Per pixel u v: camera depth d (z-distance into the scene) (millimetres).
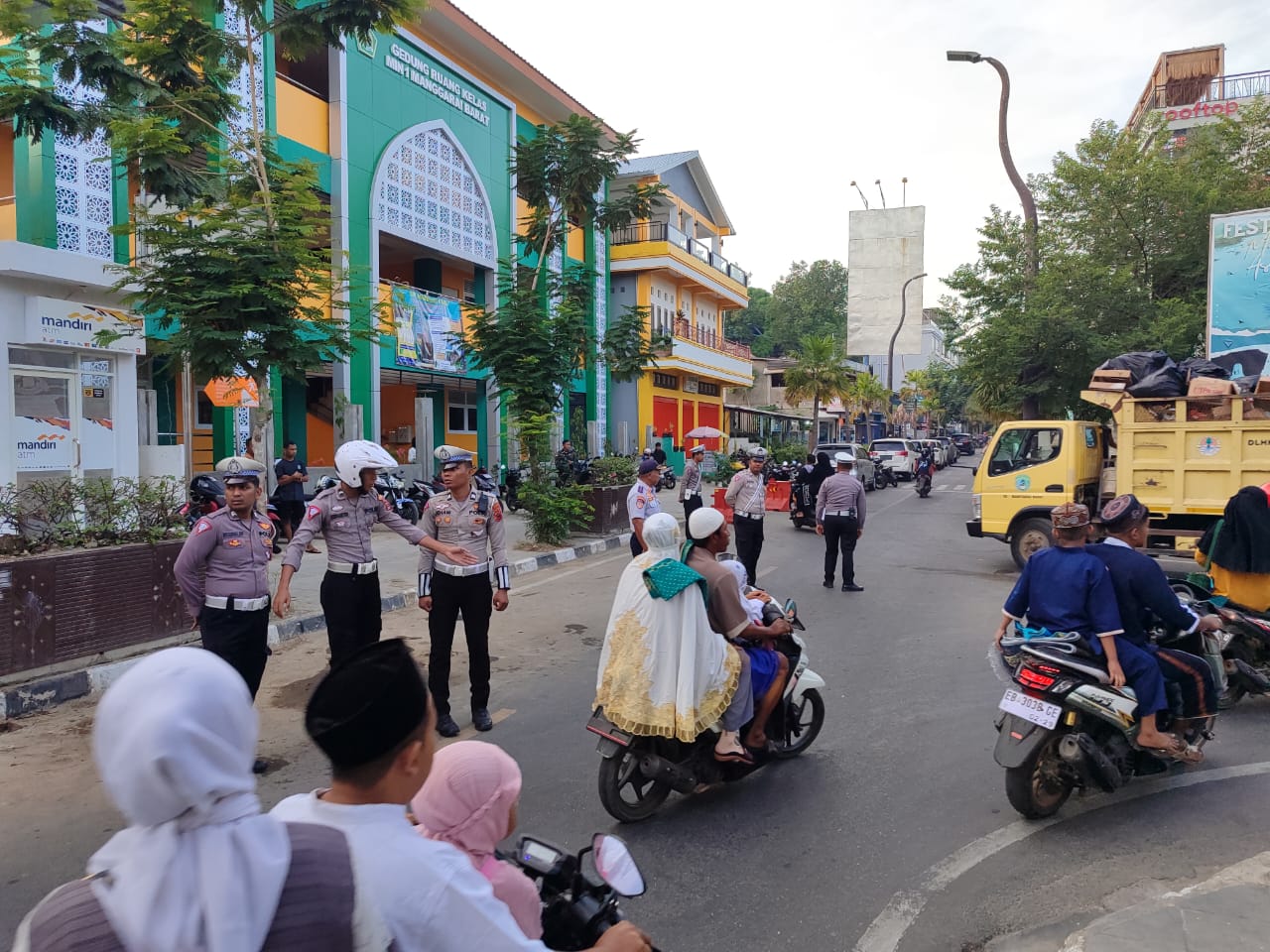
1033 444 12086
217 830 1189
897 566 12781
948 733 5605
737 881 3773
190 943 1130
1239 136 19250
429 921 1478
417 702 1605
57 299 10906
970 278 19141
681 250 30938
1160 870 3816
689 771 4367
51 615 6430
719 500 15609
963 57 17141
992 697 6332
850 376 40781
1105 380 11031
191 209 8422
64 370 11195
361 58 17812
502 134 22984
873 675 6922
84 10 8547
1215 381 10273
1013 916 3465
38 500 6926
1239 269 15445
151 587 7184
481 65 22562
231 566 4918
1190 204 17688
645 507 9523
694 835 4211
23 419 10703
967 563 13078
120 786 1142
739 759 4438
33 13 9414
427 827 1839
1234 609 5988
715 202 38250
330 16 9719
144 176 8930
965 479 36844
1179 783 4777
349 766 1554
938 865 3896
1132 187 18062
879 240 25531
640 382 30906
